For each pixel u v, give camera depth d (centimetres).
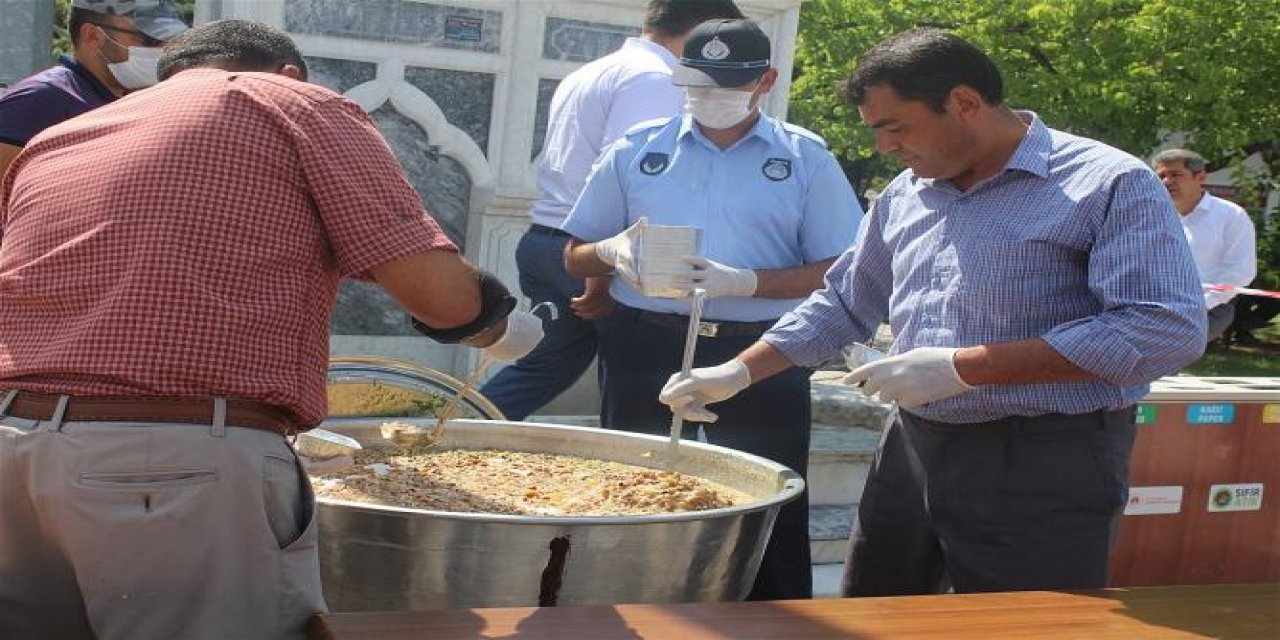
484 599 248
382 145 221
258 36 243
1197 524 446
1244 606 229
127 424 202
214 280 205
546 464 324
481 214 548
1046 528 275
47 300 208
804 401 392
